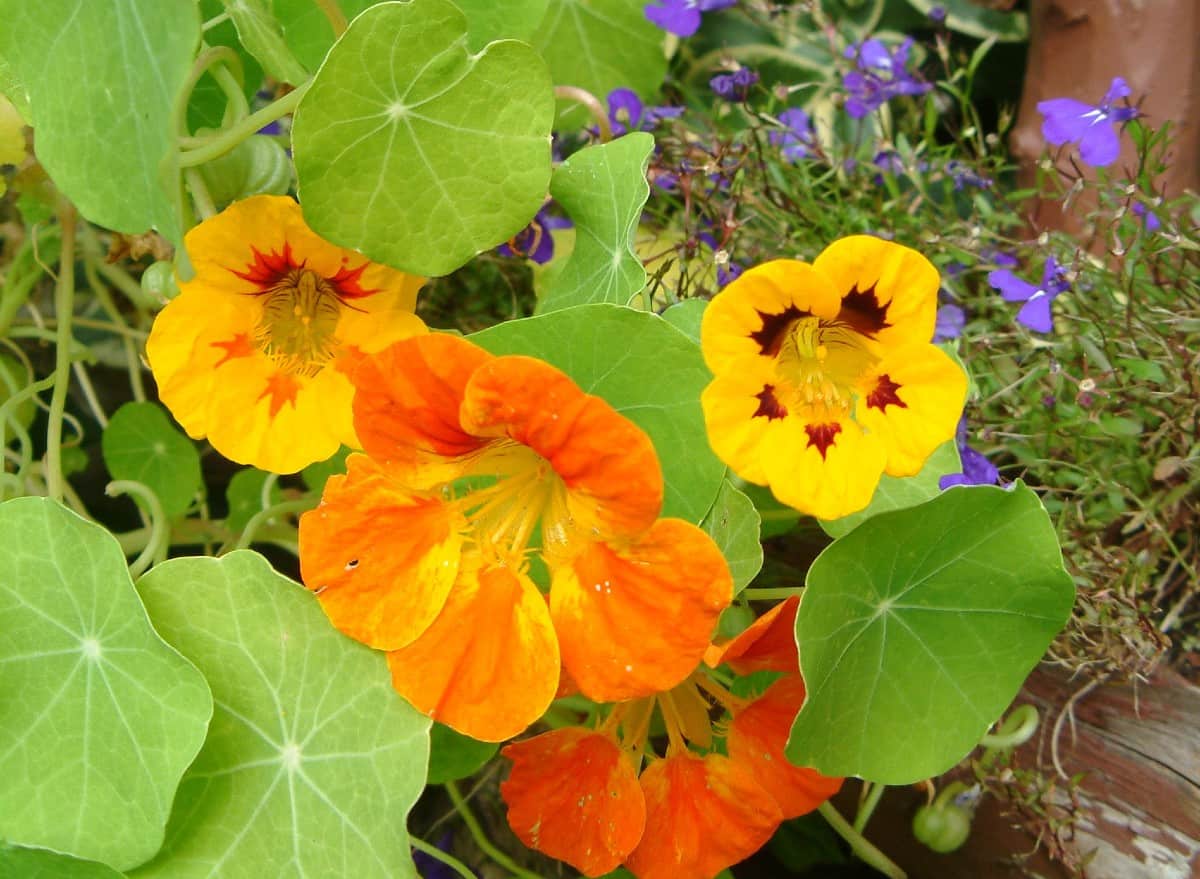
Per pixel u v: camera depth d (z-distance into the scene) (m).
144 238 0.36
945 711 0.30
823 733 0.29
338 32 0.31
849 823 0.40
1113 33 0.45
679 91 0.51
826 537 0.38
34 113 0.29
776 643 0.28
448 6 0.27
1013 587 0.29
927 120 0.42
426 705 0.27
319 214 0.28
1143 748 0.35
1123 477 0.37
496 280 0.43
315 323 0.30
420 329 0.30
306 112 0.28
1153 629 0.34
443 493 0.28
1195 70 0.45
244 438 0.30
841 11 0.51
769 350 0.27
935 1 0.50
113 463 0.43
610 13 0.45
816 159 0.43
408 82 0.28
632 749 0.29
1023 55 0.51
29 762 0.28
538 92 0.29
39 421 0.49
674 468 0.29
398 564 0.27
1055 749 0.35
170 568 0.29
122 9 0.28
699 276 0.39
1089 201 0.44
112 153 0.29
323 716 0.29
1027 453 0.37
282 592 0.29
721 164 0.39
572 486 0.26
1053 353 0.38
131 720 0.28
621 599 0.26
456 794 0.39
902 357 0.27
